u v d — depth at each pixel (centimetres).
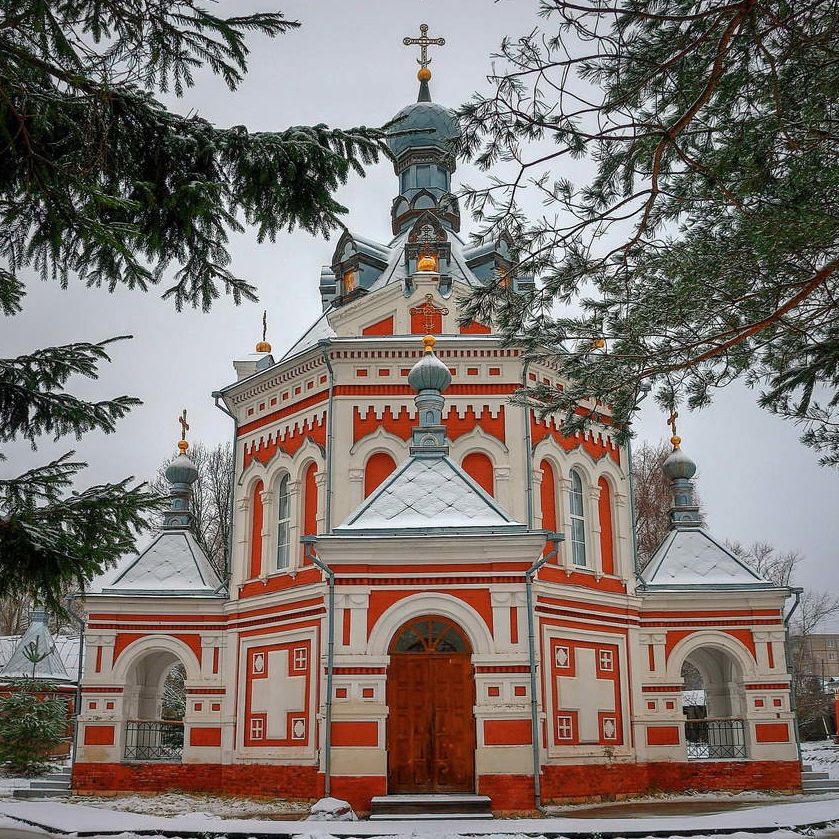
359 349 2358
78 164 873
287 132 916
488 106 1040
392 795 1725
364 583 1841
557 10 972
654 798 2238
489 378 2355
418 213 3006
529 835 1495
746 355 1262
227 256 993
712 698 2623
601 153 1093
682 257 1158
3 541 909
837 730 5697
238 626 2445
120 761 2375
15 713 3256
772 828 1580
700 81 1031
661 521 4669
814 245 1116
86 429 1098
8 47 836
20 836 1592
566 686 2162
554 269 1190
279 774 2186
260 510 2533
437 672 1872
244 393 2647
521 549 1850
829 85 1016
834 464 1312
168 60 905
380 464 2328
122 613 2475
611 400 1295
